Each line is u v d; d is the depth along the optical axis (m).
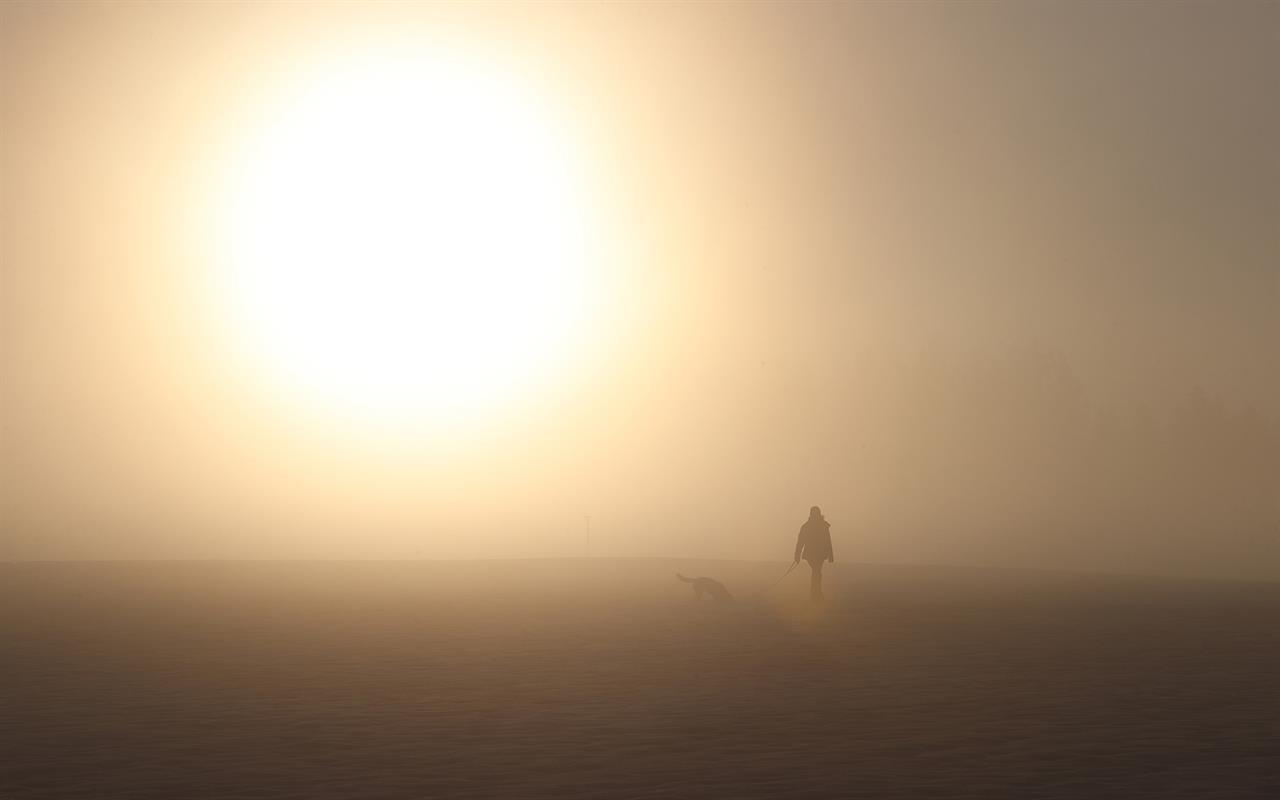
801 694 15.63
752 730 13.22
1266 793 10.25
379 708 14.74
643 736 12.93
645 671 17.88
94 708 14.77
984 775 10.98
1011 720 13.66
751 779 10.91
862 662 18.75
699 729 13.30
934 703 14.87
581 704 14.97
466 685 16.55
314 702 15.20
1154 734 12.79
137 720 13.96
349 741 12.73
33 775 11.20
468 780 10.95
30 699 15.44
